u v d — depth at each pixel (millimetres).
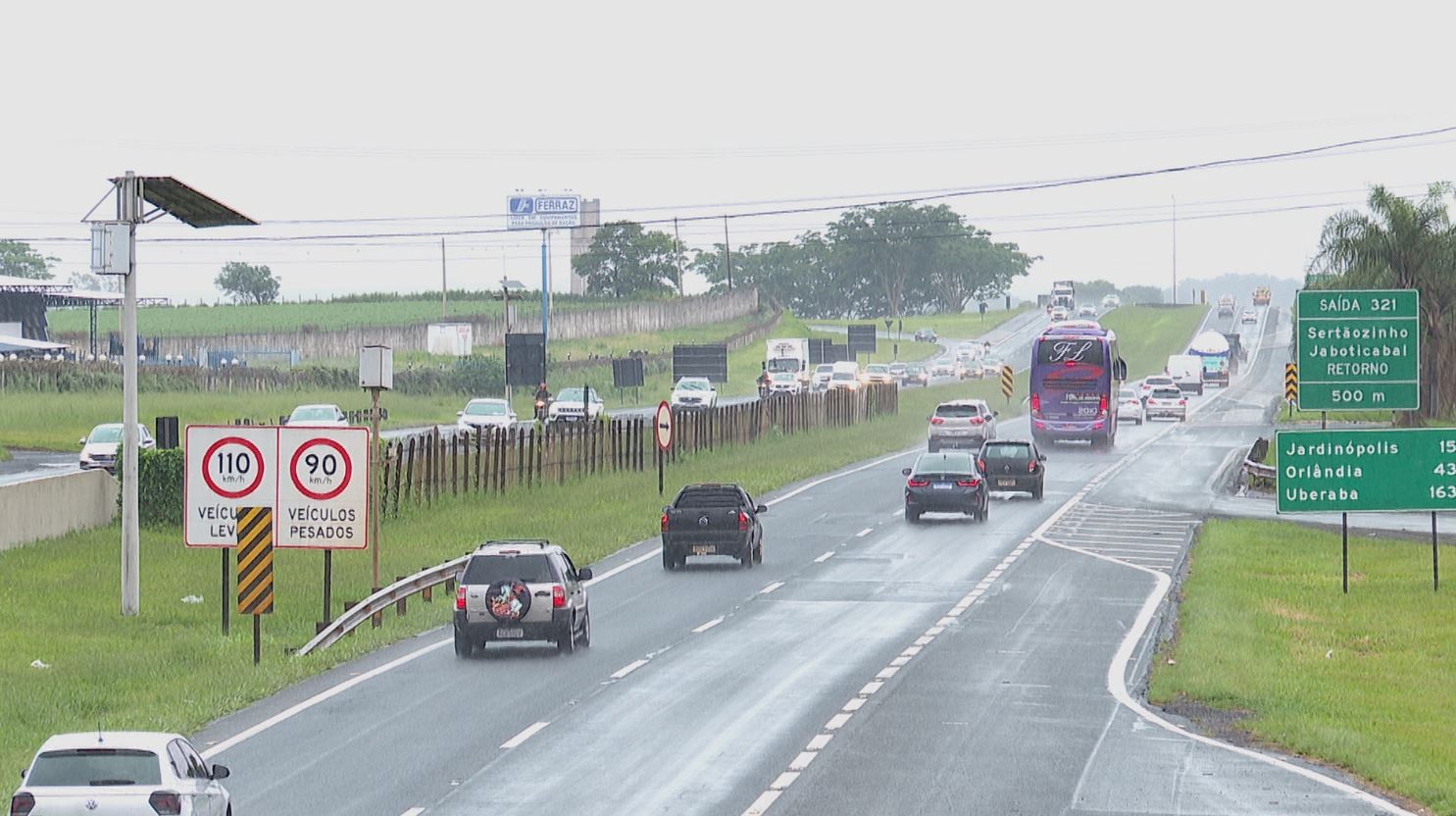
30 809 24750
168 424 88125
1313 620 61250
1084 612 61250
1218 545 81500
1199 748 38438
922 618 59844
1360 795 33719
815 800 32875
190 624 58125
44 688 45500
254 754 37562
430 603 63656
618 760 36781
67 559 71562
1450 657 53531
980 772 35656
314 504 55625
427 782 34594
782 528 89500
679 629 57625
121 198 60219
